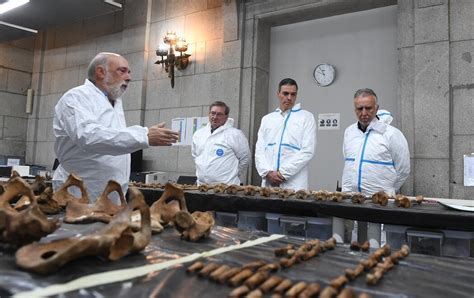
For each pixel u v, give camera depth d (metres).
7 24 5.41
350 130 3.23
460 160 3.46
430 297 0.73
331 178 4.37
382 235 1.93
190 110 5.28
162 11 5.68
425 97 3.60
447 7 3.56
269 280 0.75
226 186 2.64
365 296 0.70
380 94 4.16
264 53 4.86
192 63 5.31
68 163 2.34
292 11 4.49
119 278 0.73
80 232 1.01
